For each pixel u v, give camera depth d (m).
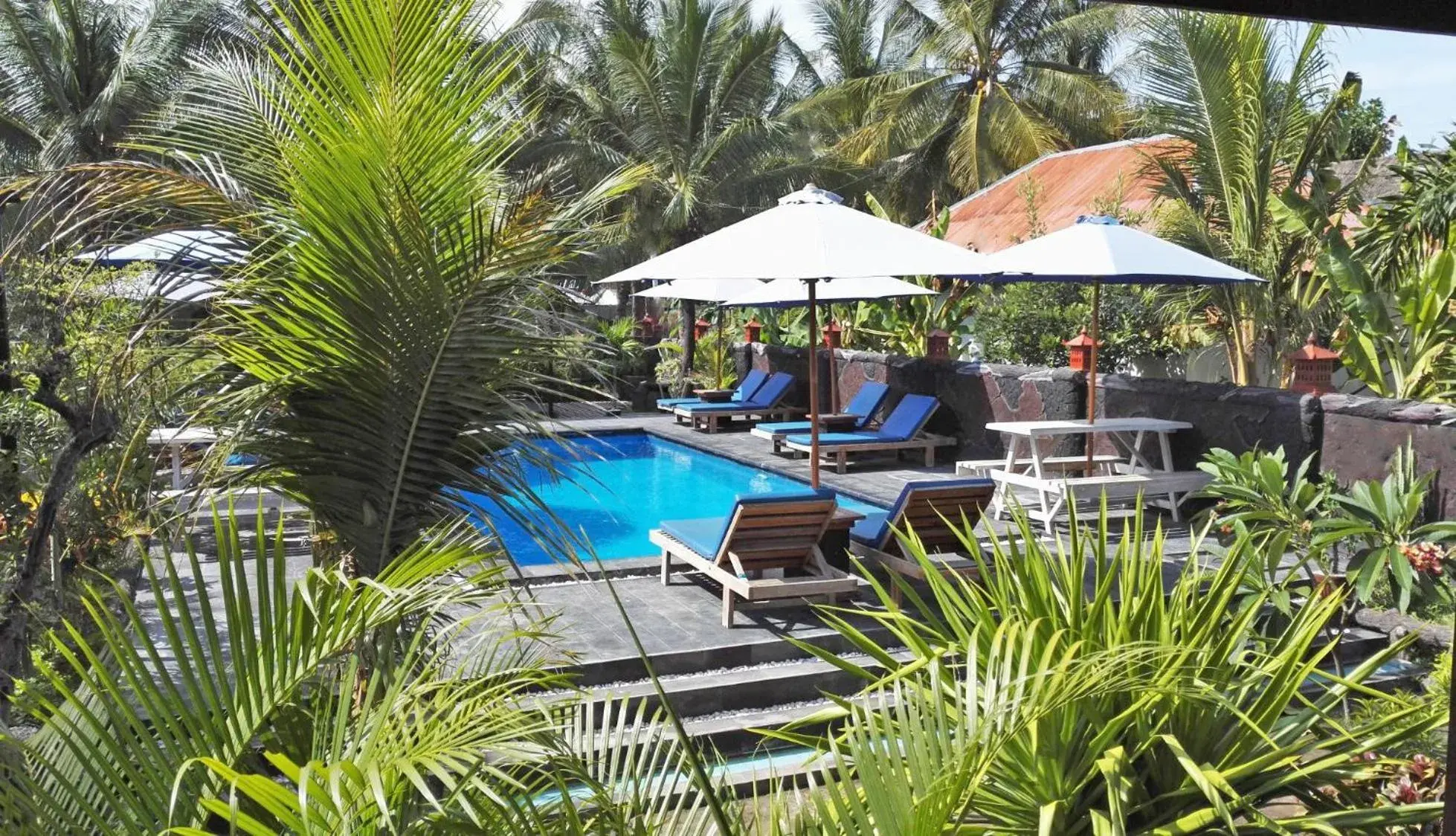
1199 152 14.67
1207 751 3.59
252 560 8.87
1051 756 3.37
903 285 15.09
